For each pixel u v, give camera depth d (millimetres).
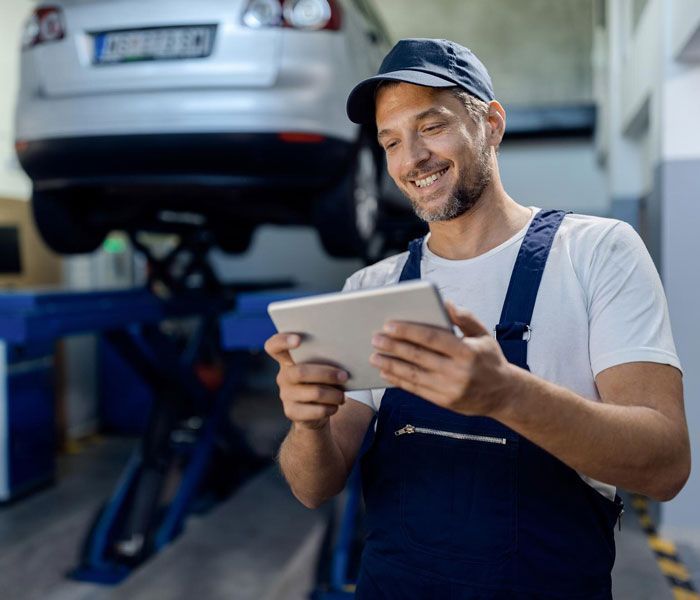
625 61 4148
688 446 901
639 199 4344
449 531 1000
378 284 1231
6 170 4199
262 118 2359
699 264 2906
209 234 3740
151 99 2412
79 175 2598
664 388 905
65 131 2508
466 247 1130
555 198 6055
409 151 1064
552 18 6020
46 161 2596
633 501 3445
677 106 2922
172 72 2400
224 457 3562
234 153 2400
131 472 3004
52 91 2547
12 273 4219
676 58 2877
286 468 1127
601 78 5539
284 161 2430
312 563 2705
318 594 2434
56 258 4809
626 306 955
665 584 2479
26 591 2611
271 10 2379
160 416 3078
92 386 5137
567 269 1021
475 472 1002
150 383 3090
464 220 1117
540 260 1037
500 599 962
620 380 917
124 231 3188
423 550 1015
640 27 3551
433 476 1027
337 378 917
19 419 3674
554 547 960
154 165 2484
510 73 6391
